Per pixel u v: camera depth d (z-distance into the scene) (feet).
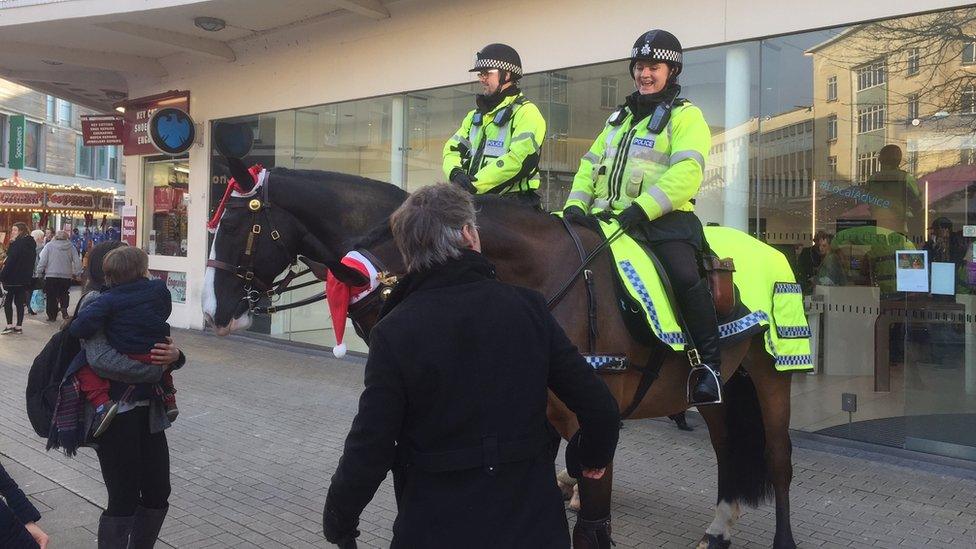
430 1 31.19
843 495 17.31
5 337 41.32
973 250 19.65
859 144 21.34
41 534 7.82
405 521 6.50
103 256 13.33
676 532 15.21
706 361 10.93
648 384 11.05
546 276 10.21
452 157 13.38
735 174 23.58
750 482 13.73
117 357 11.68
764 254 13.93
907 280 20.75
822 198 22.03
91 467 19.20
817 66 21.83
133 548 12.54
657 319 10.55
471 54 29.94
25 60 44.19
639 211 10.77
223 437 22.11
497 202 10.51
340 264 9.20
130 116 46.91
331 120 36.17
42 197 82.48
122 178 150.41
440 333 6.51
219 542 14.66
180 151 41.78
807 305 22.52
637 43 11.64
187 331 43.37
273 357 35.35
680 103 11.49
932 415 20.30
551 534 6.57
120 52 42.52
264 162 39.40
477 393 6.51
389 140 33.63
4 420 23.73
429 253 6.75
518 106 12.69
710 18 23.41
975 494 17.31
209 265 11.76
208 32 37.68
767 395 13.55
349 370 32.37
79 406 11.93
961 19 19.47
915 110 20.38
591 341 10.18
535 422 6.75
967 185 19.70
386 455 6.44
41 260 48.57
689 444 21.58
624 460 20.07
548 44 27.40
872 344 21.45
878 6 20.36
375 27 33.45
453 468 6.44
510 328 6.72
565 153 27.27
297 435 22.34
